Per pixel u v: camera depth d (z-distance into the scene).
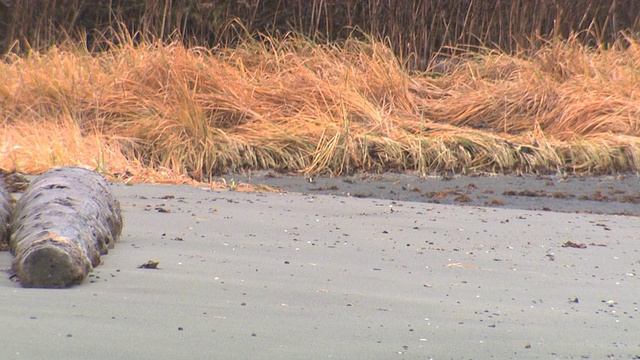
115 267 15.95
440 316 13.75
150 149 35.66
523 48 48.16
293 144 36.38
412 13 48.09
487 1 49.12
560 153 35.84
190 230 20.50
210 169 34.06
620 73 43.16
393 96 41.94
